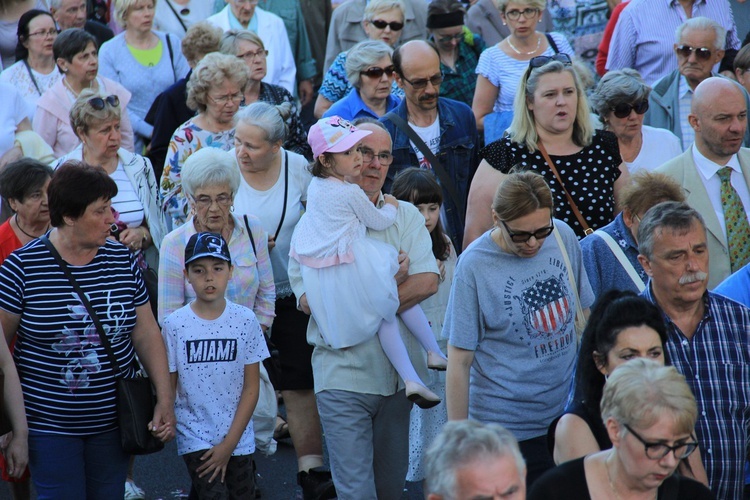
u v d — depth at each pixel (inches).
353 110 697.0
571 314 451.8
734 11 912.3
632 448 301.6
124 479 474.3
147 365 476.7
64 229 447.5
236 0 941.2
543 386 443.5
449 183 623.5
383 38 853.2
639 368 306.7
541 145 551.8
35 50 816.9
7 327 443.8
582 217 548.7
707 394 390.3
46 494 453.4
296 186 592.4
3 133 706.2
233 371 488.1
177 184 652.7
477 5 956.6
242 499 506.0
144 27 869.2
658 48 846.5
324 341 494.3
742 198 575.8
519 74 778.8
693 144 582.2
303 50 1017.5
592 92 682.8
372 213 482.9
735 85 562.9
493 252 442.3
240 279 538.6
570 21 940.6
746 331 397.1
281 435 656.4
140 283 472.4
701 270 387.2
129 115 855.7
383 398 493.0
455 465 275.7
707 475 385.4
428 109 631.2
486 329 447.2
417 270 499.8
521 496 278.8
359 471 482.0
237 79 657.0
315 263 484.7
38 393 451.8
